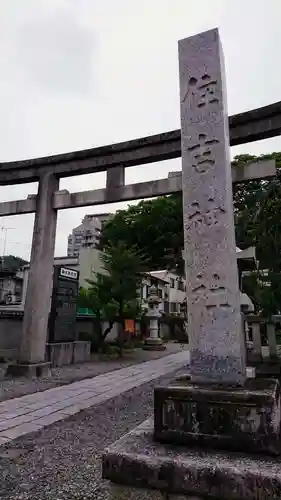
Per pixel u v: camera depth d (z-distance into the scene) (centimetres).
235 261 304
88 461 366
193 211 314
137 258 1510
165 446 241
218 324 286
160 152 926
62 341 1233
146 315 2092
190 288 302
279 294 866
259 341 1088
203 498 206
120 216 2017
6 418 542
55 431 477
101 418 546
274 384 268
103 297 1512
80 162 1016
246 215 1160
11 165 1078
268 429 223
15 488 301
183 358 1478
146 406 630
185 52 347
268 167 785
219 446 232
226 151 315
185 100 338
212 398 239
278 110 783
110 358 1444
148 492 217
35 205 1032
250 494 196
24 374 915
